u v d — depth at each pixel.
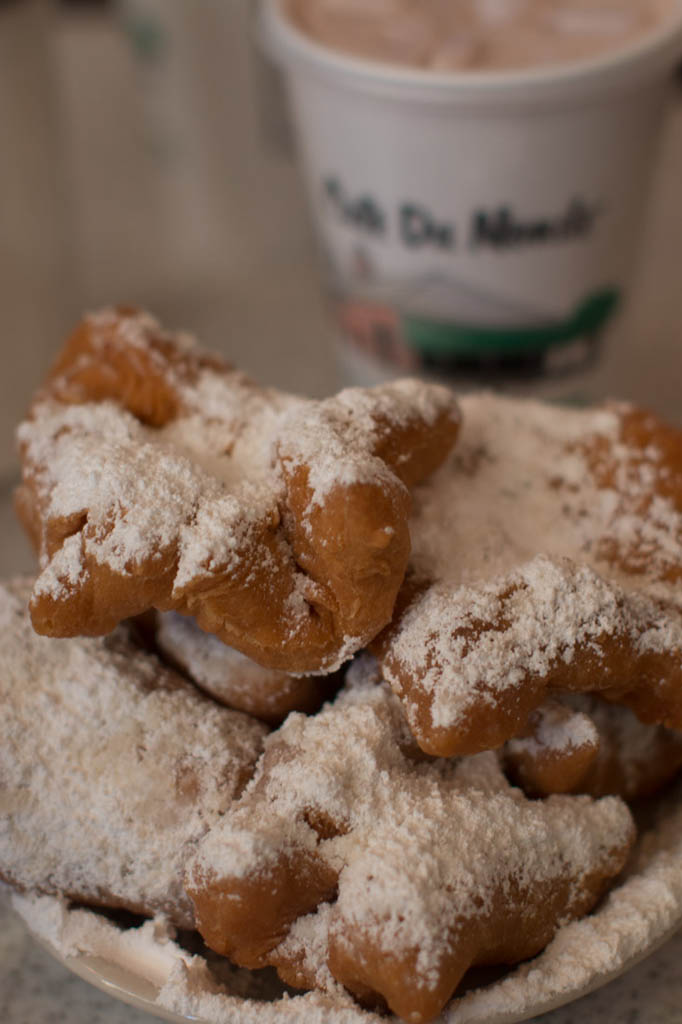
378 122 0.40
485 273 0.42
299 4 0.43
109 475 0.32
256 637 0.32
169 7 0.53
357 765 0.32
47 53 0.52
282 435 0.33
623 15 0.41
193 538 0.32
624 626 0.33
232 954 0.32
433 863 0.31
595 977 0.32
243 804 0.32
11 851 0.33
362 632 0.32
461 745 0.32
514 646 0.32
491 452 0.36
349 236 0.43
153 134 0.58
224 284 0.59
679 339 0.52
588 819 0.33
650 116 0.41
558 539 0.35
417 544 0.34
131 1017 0.34
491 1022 0.31
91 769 0.33
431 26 0.41
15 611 0.34
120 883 0.33
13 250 0.53
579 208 0.41
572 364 0.45
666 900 0.32
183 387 0.35
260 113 0.55
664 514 0.35
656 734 0.34
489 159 0.40
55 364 0.36
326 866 0.32
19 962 0.35
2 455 0.52
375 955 0.31
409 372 0.45
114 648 0.34
